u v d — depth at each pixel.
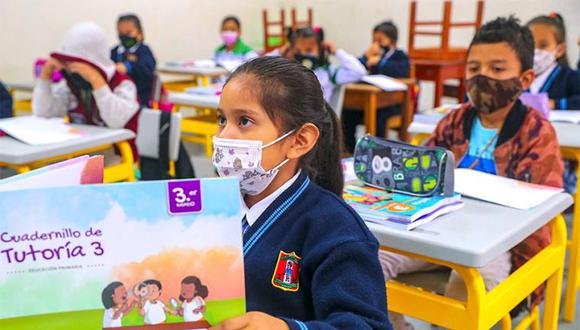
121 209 0.64
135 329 0.66
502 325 1.26
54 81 2.49
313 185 0.95
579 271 1.98
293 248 0.88
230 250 0.67
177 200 0.65
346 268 0.81
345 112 4.06
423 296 1.17
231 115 0.88
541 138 1.60
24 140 1.89
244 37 6.86
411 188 1.29
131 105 2.47
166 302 0.66
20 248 0.63
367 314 0.76
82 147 1.93
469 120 1.75
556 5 4.99
